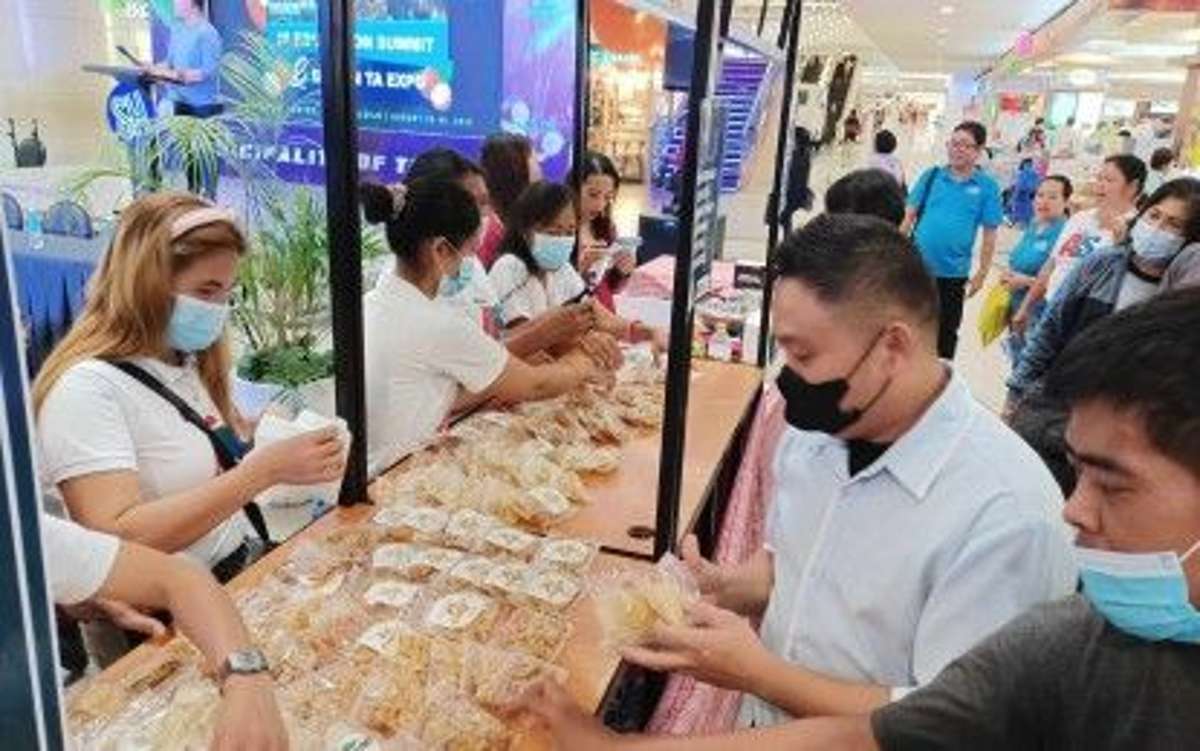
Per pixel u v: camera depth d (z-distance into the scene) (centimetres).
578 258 339
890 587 116
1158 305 68
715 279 385
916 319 113
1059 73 1762
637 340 303
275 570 157
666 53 378
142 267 160
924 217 556
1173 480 65
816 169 1190
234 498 156
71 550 124
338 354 180
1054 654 80
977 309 809
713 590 153
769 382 294
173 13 451
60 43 514
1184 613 68
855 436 121
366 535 167
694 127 150
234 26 433
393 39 456
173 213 163
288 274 303
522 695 121
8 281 37
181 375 171
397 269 216
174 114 399
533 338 258
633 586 140
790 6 313
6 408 37
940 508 113
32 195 379
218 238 163
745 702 149
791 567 135
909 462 116
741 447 270
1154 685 73
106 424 155
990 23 1262
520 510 181
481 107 459
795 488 136
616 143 440
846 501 123
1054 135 1666
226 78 414
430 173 226
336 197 173
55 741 41
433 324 212
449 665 129
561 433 222
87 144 533
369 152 463
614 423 234
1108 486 68
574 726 113
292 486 175
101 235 366
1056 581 105
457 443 205
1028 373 334
